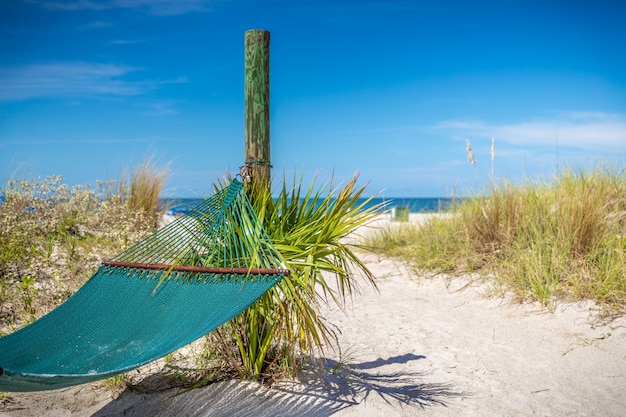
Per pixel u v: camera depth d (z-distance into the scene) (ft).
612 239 21.43
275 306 12.39
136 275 12.02
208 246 12.30
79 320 10.87
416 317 19.49
